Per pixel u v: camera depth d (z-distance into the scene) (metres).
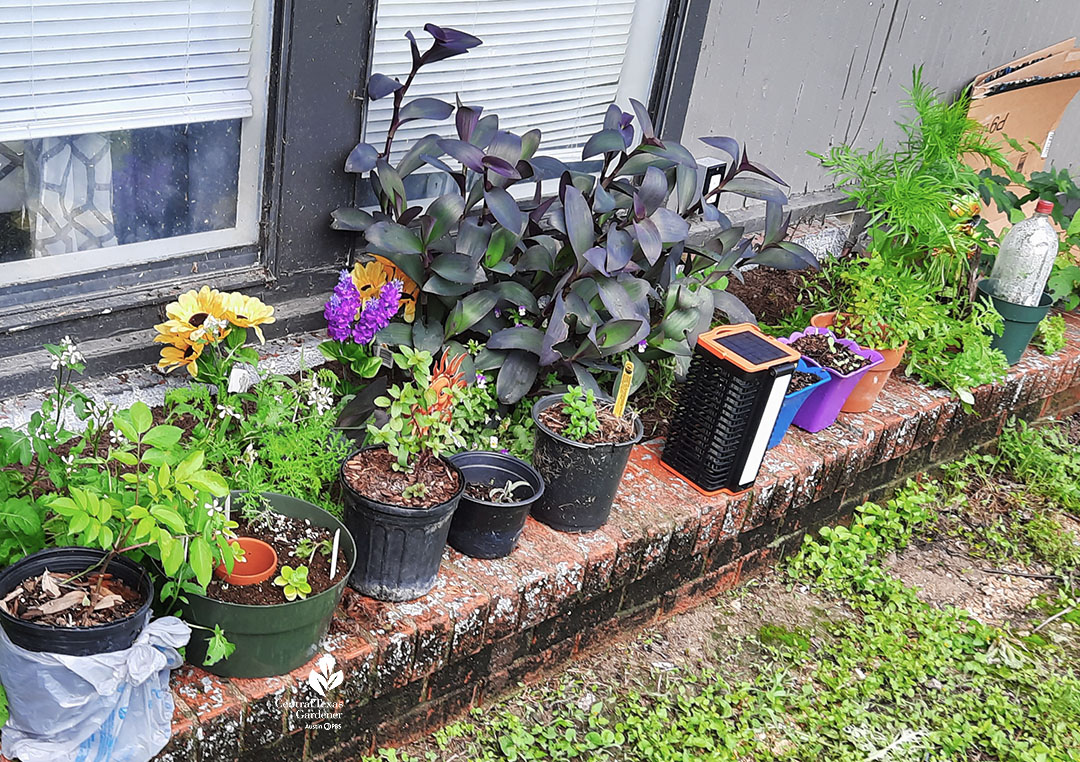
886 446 3.59
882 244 3.97
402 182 2.95
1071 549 3.80
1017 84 4.94
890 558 3.63
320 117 2.82
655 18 3.58
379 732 2.46
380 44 2.93
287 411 2.57
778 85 4.11
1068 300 4.80
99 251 2.68
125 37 2.44
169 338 2.47
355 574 2.37
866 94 4.53
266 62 2.70
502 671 2.69
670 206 4.00
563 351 3.00
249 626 2.01
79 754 1.83
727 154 4.13
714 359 2.88
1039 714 3.01
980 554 3.74
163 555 1.82
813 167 4.52
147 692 1.88
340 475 2.33
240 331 2.54
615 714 2.77
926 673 3.08
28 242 2.55
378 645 2.27
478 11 3.09
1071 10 5.36
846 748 2.77
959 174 3.97
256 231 2.93
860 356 3.37
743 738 2.73
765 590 3.35
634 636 3.04
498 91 3.31
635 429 2.73
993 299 4.09
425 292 2.93
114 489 2.05
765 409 2.90
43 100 2.40
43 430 2.13
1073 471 4.25
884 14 4.34
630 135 3.15
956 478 4.08
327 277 3.09
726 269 3.33
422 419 2.37
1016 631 3.37
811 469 3.26
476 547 2.55
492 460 2.67
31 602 1.81
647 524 2.84
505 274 3.07
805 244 4.40
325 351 2.77
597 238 2.94
